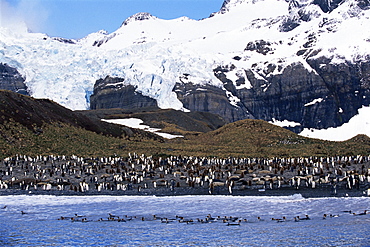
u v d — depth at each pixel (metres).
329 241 47.16
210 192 71.50
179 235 50.34
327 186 73.31
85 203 66.19
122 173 87.44
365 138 145.62
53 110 152.38
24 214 60.09
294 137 146.50
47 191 74.69
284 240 47.75
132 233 51.25
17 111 134.88
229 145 142.12
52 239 49.12
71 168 93.44
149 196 70.19
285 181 77.31
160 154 117.81
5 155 105.38
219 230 52.00
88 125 156.25
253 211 60.06
